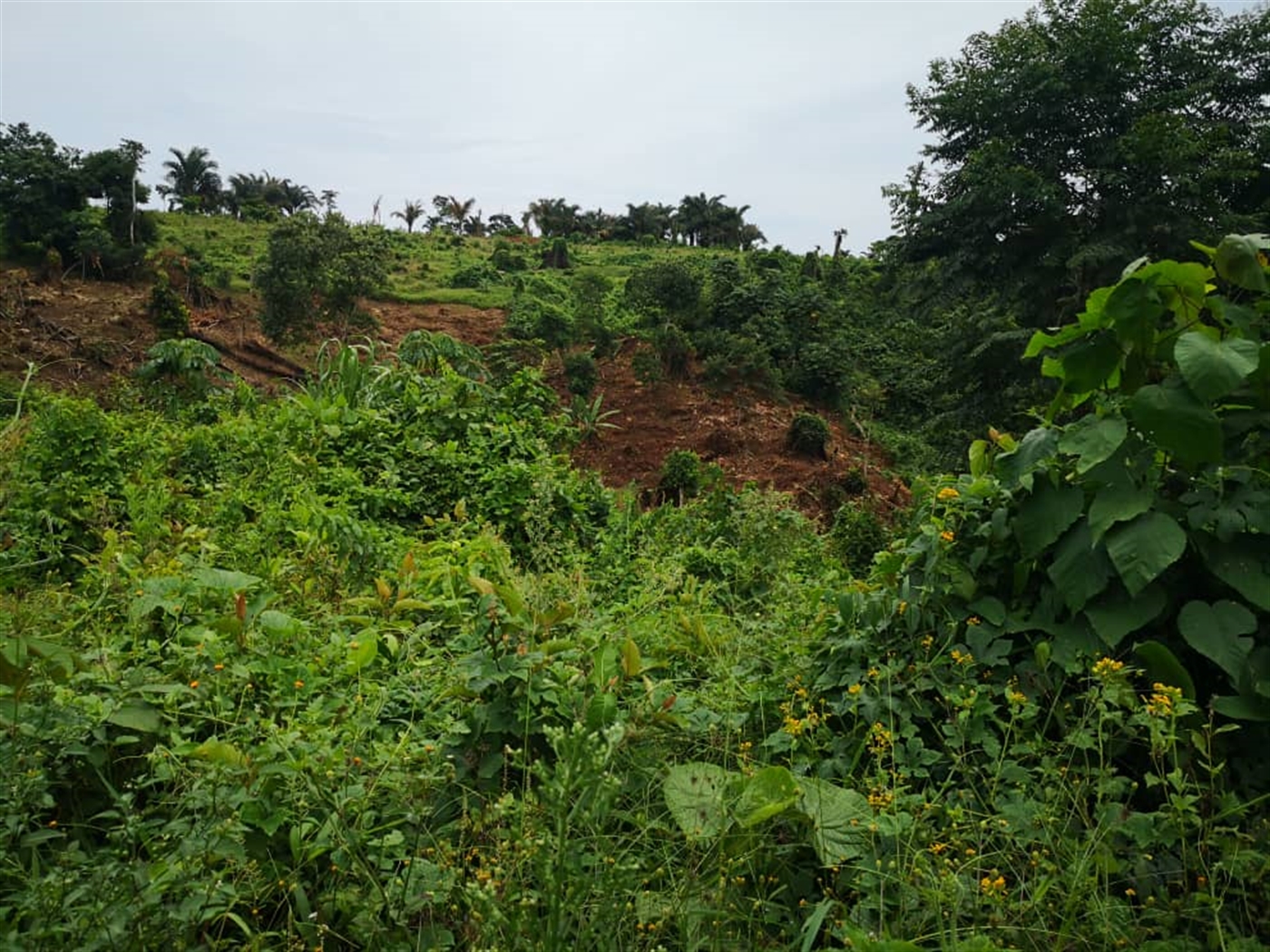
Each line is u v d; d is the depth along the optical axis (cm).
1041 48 1345
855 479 1745
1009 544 244
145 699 212
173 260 2602
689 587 460
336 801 185
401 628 304
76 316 2100
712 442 1955
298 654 268
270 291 2119
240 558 387
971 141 1468
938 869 182
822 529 1235
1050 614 234
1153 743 184
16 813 168
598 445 1895
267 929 180
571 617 289
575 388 2167
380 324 2508
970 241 1399
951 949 160
